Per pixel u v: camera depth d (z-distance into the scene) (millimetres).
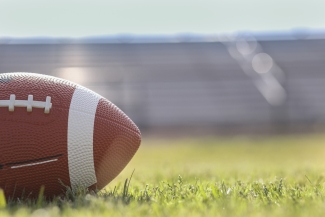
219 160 2393
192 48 7598
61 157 862
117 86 6418
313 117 6125
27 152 850
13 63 6746
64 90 902
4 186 853
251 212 726
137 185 1086
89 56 7137
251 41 7816
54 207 755
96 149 882
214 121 6000
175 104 6230
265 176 1242
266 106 6223
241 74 6871
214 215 712
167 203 807
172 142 4312
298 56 7324
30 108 860
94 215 719
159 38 7844
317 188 950
